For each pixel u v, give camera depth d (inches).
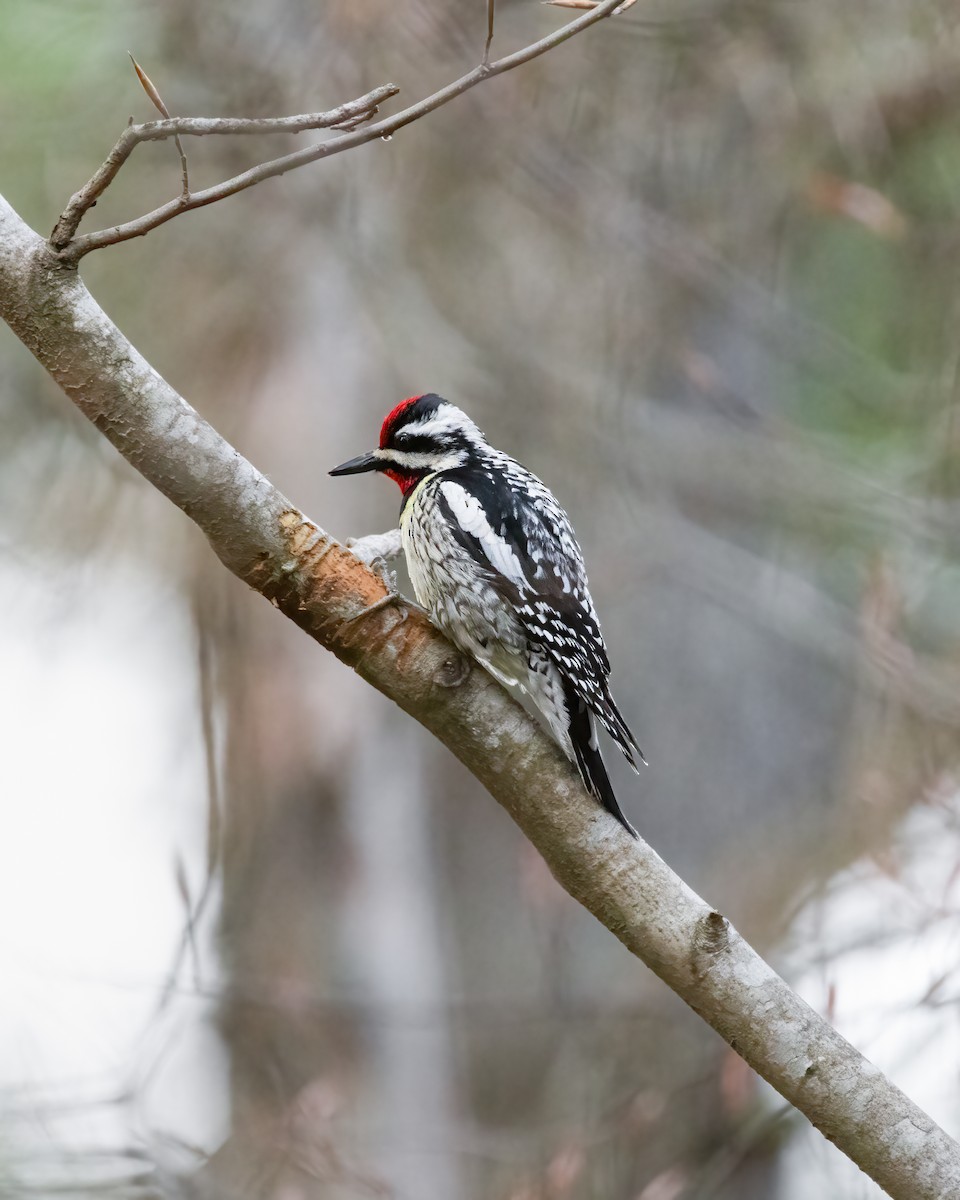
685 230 520.4
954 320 494.9
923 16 480.4
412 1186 468.8
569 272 521.3
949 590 500.4
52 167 471.2
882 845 423.2
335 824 490.6
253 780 491.5
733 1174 457.7
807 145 498.6
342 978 480.4
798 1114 432.5
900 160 494.6
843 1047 227.8
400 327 493.4
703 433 534.6
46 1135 378.3
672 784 553.9
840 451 527.2
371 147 478.6
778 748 553.9
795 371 559.2
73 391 229.8
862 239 525.3
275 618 490.3
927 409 508.1
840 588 537.6
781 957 478.0
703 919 232.8
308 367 490.0
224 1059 477.7
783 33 483.2
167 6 462.6
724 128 510.0
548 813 242.5
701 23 478.9
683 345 526.9
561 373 516.4
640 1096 457.4
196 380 494.9
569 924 527.8
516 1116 505.4
